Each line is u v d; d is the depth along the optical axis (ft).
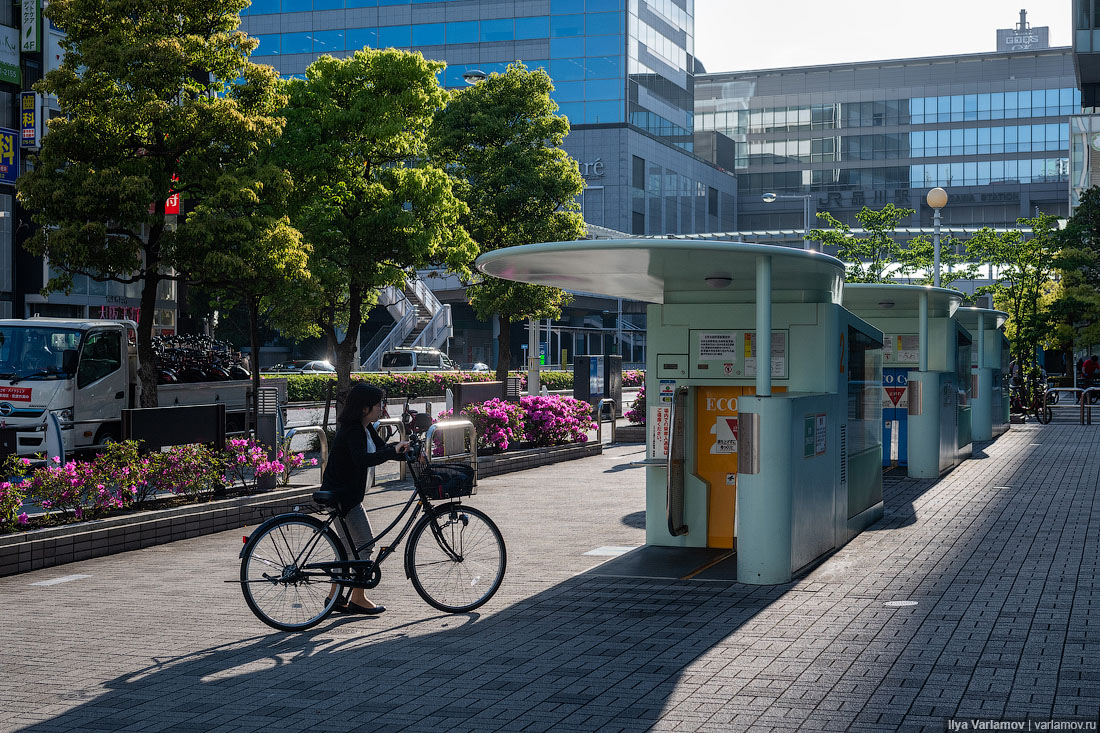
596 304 240.53
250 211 67.51
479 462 52.54
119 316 104.83
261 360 224.94
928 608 23.89
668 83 297.94
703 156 346.74
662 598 25.90
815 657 20.12
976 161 355.97
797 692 17.95
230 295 80.12
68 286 66.23
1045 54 350.02
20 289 97.60
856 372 34.83
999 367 77.20
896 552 31.45
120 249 64.13
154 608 26.02
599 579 28.40
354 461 24.25
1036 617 22.70
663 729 16.33
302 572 23.75
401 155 78.33
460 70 272.10
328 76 75.05
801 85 374.63
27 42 94.79
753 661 19.97
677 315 33.27
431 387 132.05
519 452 57.11
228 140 65.36
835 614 23.68
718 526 33.32
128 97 65.05
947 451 53.21
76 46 65.67
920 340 50.57
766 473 27.35
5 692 19.07
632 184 275.39
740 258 26.32
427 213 76.74
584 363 91.71
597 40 270.67
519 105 101.96
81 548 32.60
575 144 272.92
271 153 73.56
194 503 38.47
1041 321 104.73
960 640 20.97
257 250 64.39
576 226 104.83
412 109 76.59
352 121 73.97
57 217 63.52
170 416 39.58
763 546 27.37
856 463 34.81
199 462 38.47
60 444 43.55
